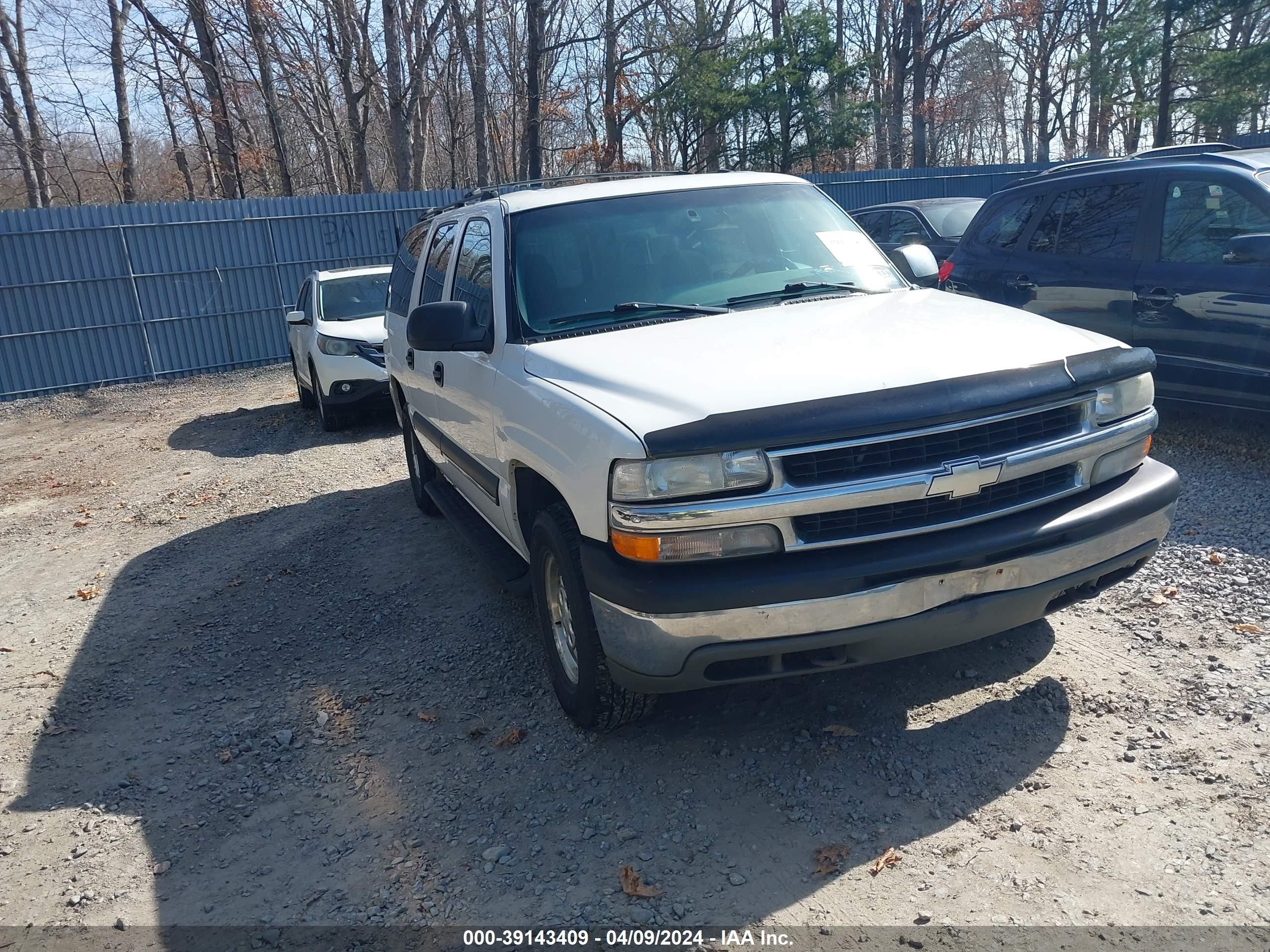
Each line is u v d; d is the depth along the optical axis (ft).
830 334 11.71
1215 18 81.10
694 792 11.01
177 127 108.58
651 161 105.29
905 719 11.95
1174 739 11.05
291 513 24.91
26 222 54.08
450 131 106.63
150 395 53.57
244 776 12.65
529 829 10.75
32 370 55.21
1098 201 22.50
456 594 18.04
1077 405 10.93
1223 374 19.71
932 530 10.16
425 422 19.47
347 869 10.51
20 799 12.65
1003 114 165.58
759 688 13.03
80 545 24.29
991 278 24.59
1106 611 14.30
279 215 60.54
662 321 13.20
